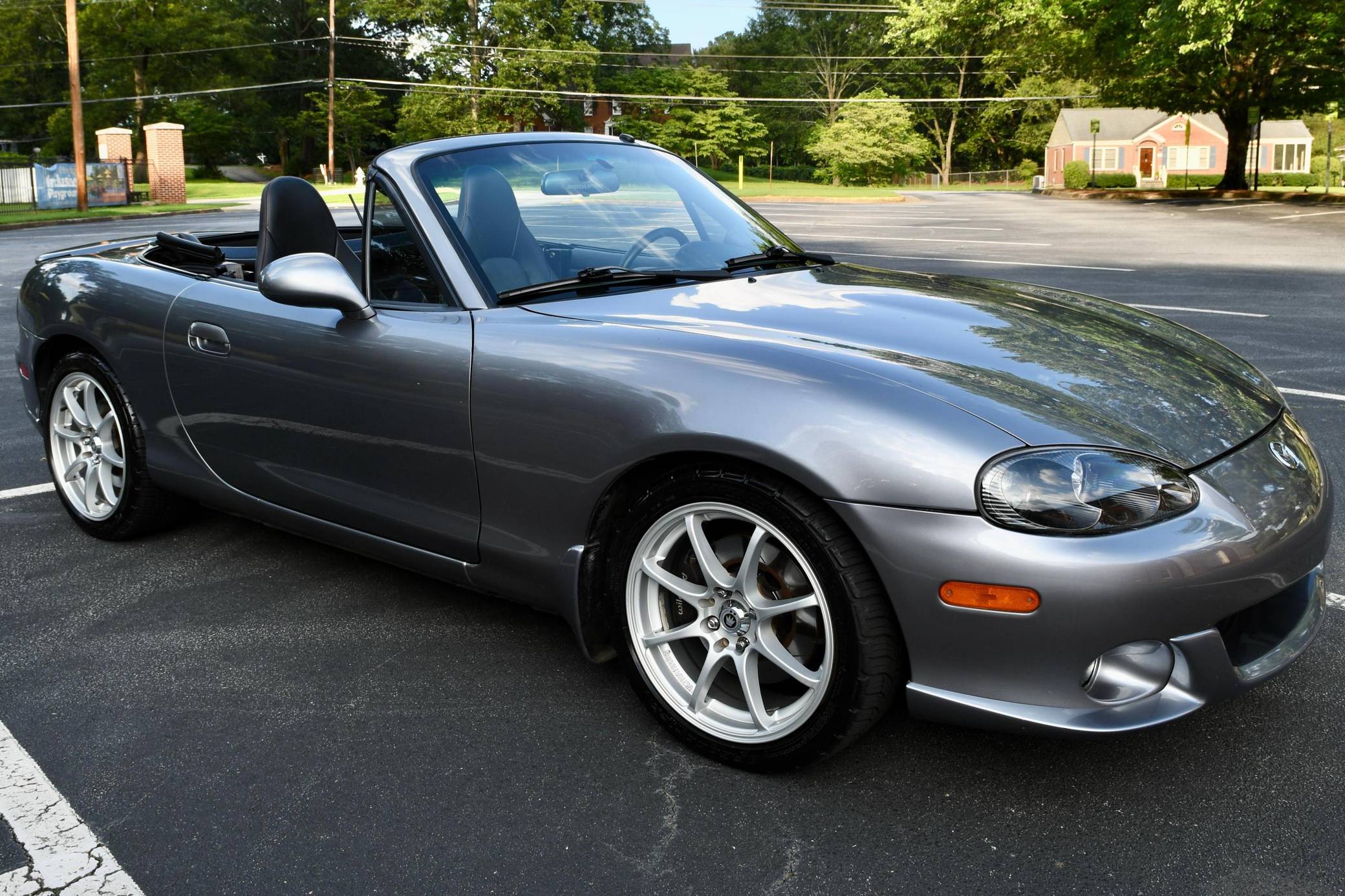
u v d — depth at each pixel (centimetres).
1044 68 3644
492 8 5378
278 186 337
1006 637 193
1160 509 195
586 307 257
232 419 316
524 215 284
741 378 216
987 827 210
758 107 8575
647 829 212
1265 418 239
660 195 316
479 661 286
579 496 239
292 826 215
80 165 2994
